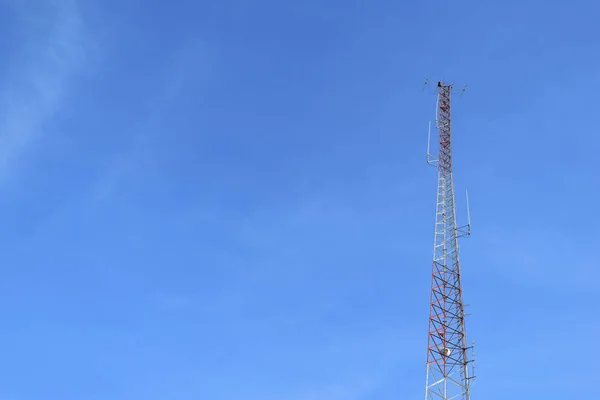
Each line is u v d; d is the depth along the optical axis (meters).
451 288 92.12
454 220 97.06
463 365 86.19
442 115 106.94
